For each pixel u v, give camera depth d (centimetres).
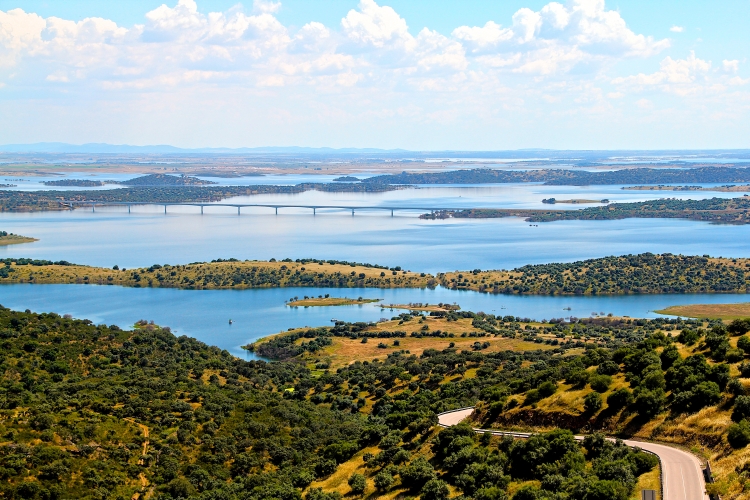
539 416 12144
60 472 11375
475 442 11750
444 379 18962
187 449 13575
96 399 15162
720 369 11325
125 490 11556
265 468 13538
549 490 9294
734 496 8125
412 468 11131
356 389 19550
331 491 11575
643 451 9938
